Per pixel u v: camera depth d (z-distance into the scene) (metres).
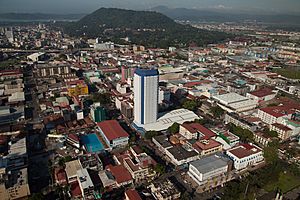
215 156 197.00
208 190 174.12
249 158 199.62
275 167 188.62
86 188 159.38
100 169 188.62
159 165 186.38
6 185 159.62
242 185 169.00
